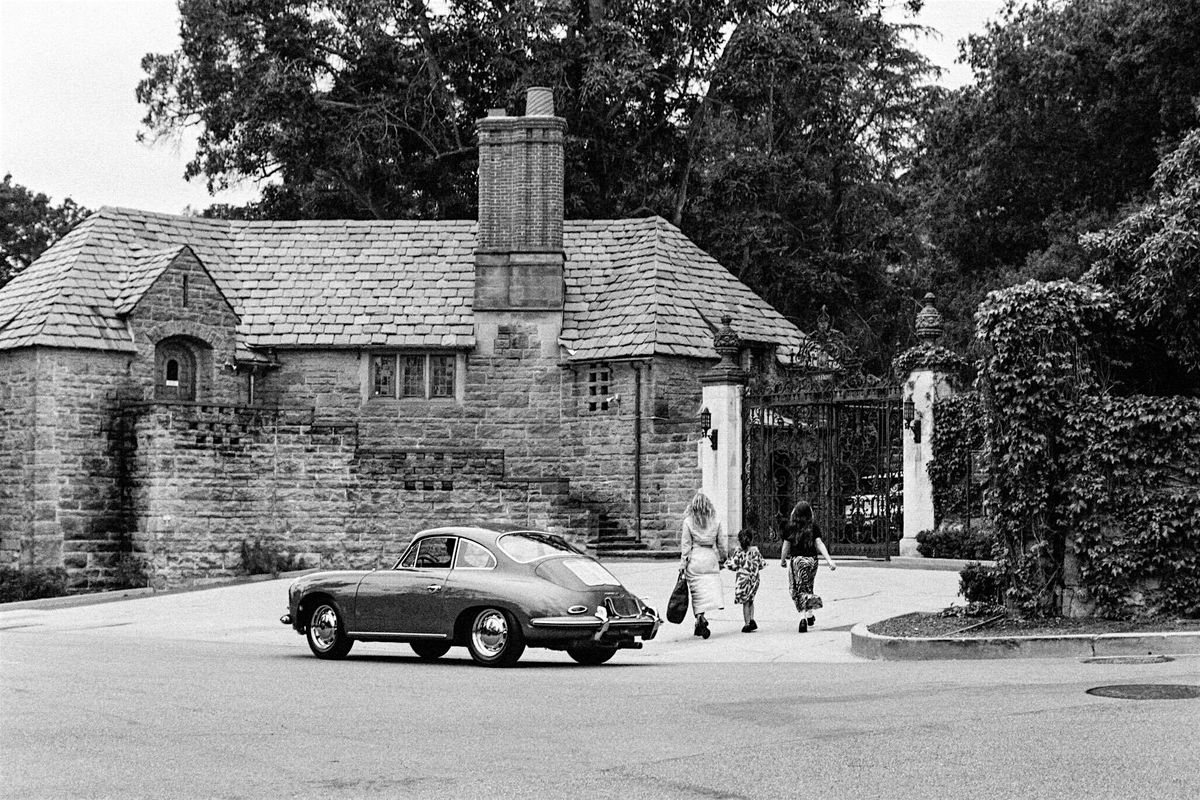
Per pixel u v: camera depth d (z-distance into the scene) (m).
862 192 55.88
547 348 37.38
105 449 34.38
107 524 34.25
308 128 49.44
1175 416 17.44
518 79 49.34
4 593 32.78
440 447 37.34
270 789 9.27
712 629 21.14
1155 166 45.94
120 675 15.66
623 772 9.59
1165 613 17.42
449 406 37.53
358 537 34.88
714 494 31.45
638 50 48.03
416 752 10.48
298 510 34.72
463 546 17.39
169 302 35.81
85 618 26.58
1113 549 17.66
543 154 37.72
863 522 30.48
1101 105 45.06
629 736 11.00
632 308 37.16
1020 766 9.40
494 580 16.88
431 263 39.47
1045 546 18.00
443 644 17.55
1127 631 16.47
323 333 37.66
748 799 8.73
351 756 10.37
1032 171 48.44
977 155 48.50
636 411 35.97
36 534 33.56
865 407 30.91
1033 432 18.02
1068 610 17.94
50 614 27.78
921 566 27.70
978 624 17.80
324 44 50.59
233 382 37.06
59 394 34.00
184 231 39.53
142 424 33.84
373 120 49.09
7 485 34.25
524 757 10.21
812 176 54.22
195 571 33.59
